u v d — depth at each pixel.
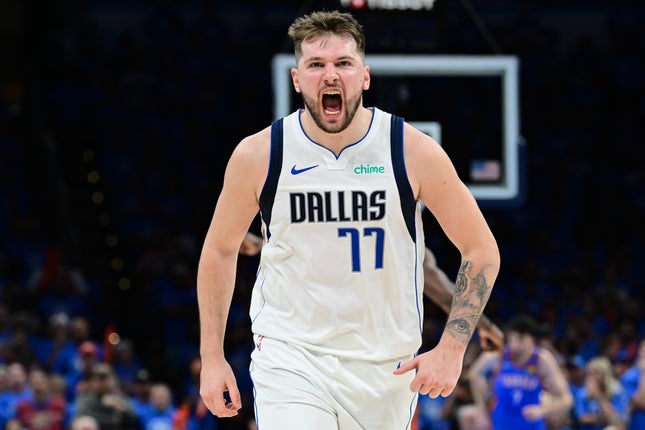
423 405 24.62
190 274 34.19
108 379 21.70
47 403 21.89
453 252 34.03
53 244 34.91
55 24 40.66
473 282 8.19
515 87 18.62
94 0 41.69
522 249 36.22
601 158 40.06
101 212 37.09
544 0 43.03
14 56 41.75
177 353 29.69
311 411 8.03
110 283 34.94
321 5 18.11
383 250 8.16
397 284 8.21
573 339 27.77
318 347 8.19
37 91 38.88
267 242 8.38
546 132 40.44
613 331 29.42
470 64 18.36
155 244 34.81
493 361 21.80
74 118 38.78
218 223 8.46
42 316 30.00
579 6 43.19
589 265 34.97
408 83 18.41
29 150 37.84
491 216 37.62
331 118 7.97
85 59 39.94
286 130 8.25
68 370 25.38
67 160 37.97
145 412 23.14
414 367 7.99
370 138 8.19
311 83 7.92
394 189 8.14
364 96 19.11
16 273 32.88
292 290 8.23
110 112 38.97
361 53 8.05
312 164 8.16
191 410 23.52
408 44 18.20
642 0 43.41
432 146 8.21
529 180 38.97
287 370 8.16
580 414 23.33
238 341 29.03
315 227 8.15
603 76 41.66
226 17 42.66
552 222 38.00
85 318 30.84
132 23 41.78
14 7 41.50
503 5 42.12
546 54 41.41
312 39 7.95
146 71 40.09
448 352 8.03
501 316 32.62
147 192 37.31
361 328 8.18
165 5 42.03
